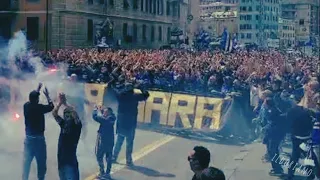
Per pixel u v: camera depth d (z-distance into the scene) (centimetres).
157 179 923
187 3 8050
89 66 1995
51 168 980
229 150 1216
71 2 4741
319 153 923
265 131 1060
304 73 2105
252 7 11612
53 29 4631
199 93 1656
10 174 920
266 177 953
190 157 457
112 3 5441
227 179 932
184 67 2088
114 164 1044
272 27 11912
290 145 1273
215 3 12156
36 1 4688
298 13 12850
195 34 8362
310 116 934
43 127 843
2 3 4784
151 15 6512
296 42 12475
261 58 3400
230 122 1411
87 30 4981
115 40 5469
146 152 1167
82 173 956
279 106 1166
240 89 1420
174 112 1510
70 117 800
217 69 1973
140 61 2234
